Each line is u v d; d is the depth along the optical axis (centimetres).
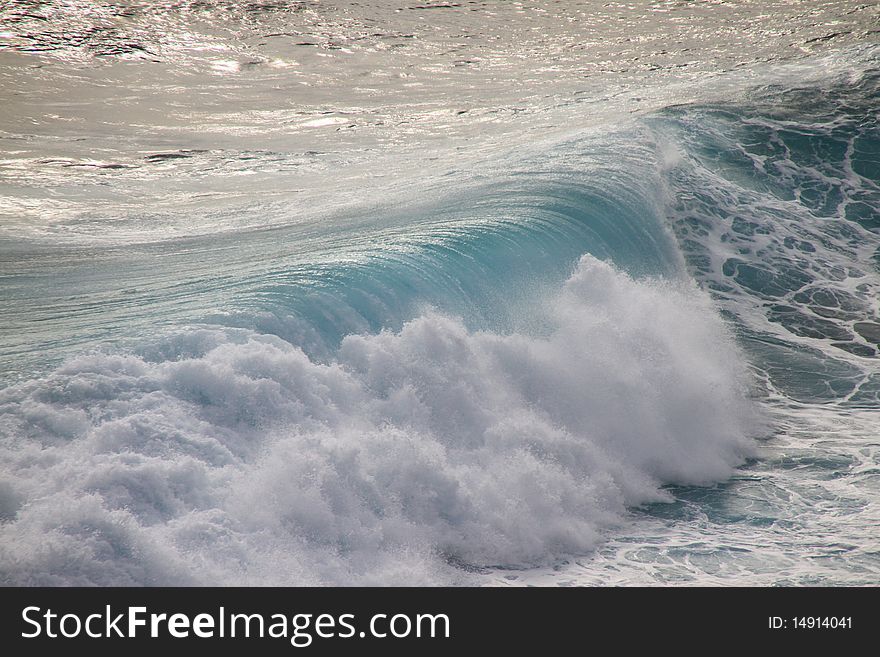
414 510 630
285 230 1173
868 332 1145
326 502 589
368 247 957
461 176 1416
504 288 941
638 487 761
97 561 494
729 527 702
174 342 693
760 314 1184
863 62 2005
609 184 1286
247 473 590
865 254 1348
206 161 1700
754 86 1908
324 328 768
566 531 664
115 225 1284
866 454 837
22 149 1731
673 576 625
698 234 1335
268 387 652
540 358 841
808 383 1009
